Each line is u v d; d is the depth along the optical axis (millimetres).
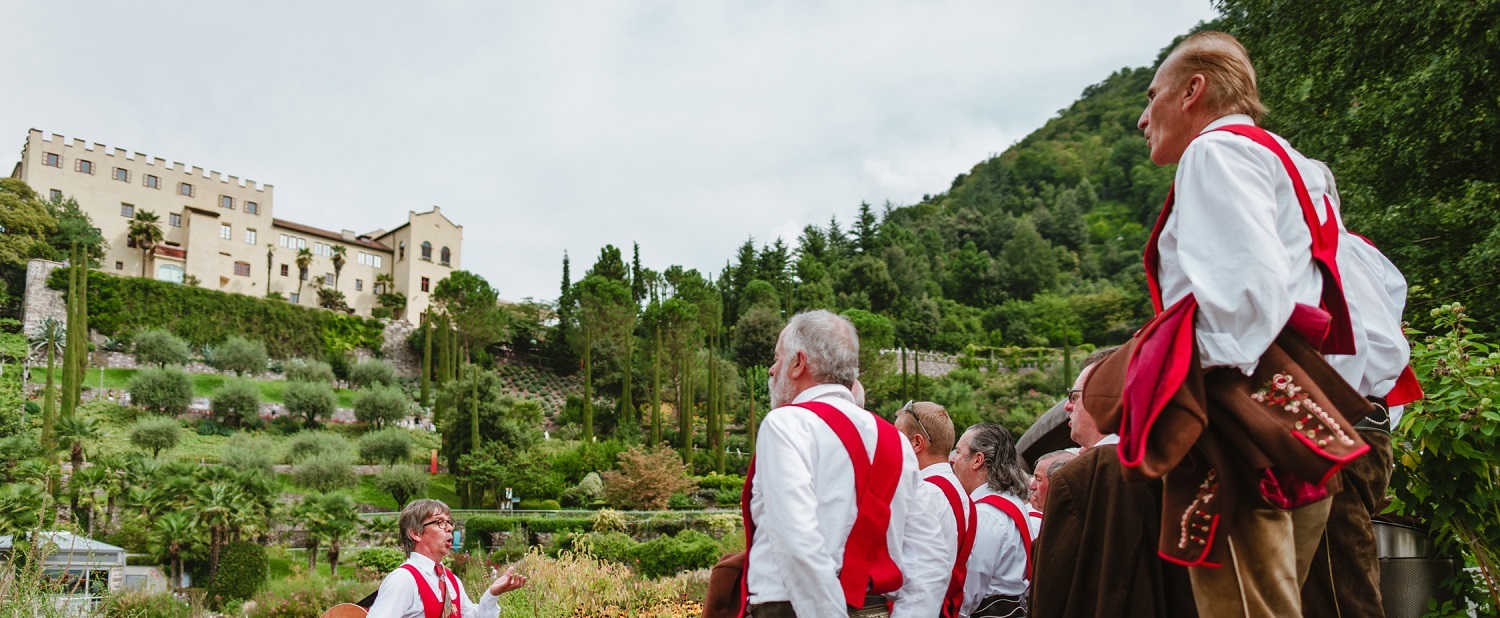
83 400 54000
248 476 29062
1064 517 1869
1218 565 1312
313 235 82688
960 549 2717
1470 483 2580
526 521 32250
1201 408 1271
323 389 57906
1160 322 1382
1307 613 1533
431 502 3910
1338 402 1267
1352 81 11070
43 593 5008
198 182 77750
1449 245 10070
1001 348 89438
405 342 77938
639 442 56000
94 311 62844
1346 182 11102
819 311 2305
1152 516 1684
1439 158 10336
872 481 2025
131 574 26141
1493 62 9508
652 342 72562
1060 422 4488
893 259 104750
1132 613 1668
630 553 18578
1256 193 1359
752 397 55125
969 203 136125
